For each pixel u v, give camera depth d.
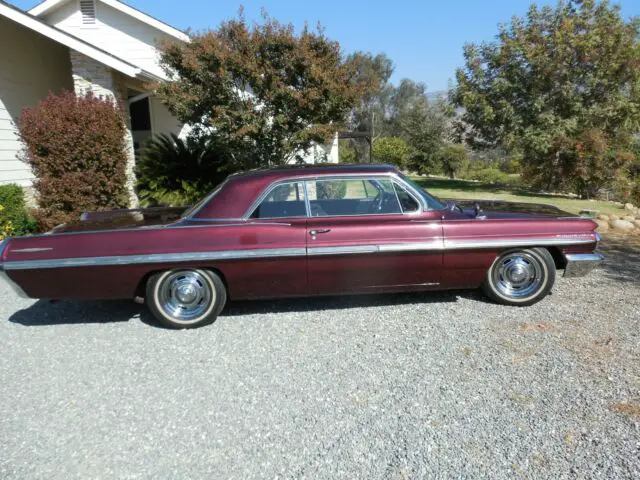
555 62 13.86
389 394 3.08
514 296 4.52
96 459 2.54
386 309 4.56
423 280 4.44
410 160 28.09
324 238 4.23
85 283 4.13
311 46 8.24
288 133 8.46
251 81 8.16
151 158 10.65
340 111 8.53
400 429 2.72
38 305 5.03
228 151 8.96
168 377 3.39
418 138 27.39
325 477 2.36
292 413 2.91
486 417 2.80
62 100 7.94
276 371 3.43
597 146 13.41
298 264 4.23
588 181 14.16
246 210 4.27
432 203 4.49
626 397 2.95
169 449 2.61
